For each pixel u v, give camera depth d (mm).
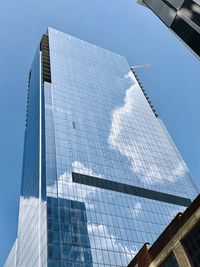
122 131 119312
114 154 105250
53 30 154250
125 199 90688
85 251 69000
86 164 93688
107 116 121625
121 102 135875
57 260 63812
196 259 23953
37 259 68125
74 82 126875
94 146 102438
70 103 114312
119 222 81750
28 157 104000
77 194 82250
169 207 97312
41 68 128750
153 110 150000
